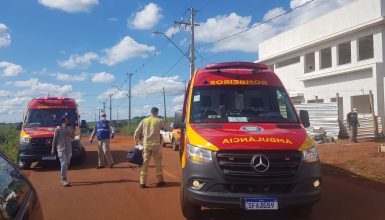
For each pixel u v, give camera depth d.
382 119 24.25
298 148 6.41
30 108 16.86
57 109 16.81
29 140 15.08
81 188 10.89
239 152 6.33
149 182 11.41
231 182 6.29
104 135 14.88
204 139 6.64
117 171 14.01
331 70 28.27
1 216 3.08
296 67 32.66
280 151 6.32
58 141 11.41
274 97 8.10
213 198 6.31
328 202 8.60
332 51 28.44
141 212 8.09
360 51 30.48
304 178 6.33
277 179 6.26
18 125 17.39
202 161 6.45
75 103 17.36
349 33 26.53
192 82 8.46
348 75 27.06
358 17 25.86
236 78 8.35
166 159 17.30
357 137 23.56
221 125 7.34
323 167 13.59
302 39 31.55
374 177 11.47
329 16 28.47
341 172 12.55
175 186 10.73
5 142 29.83
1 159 4.15
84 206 8.76
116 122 80.00
